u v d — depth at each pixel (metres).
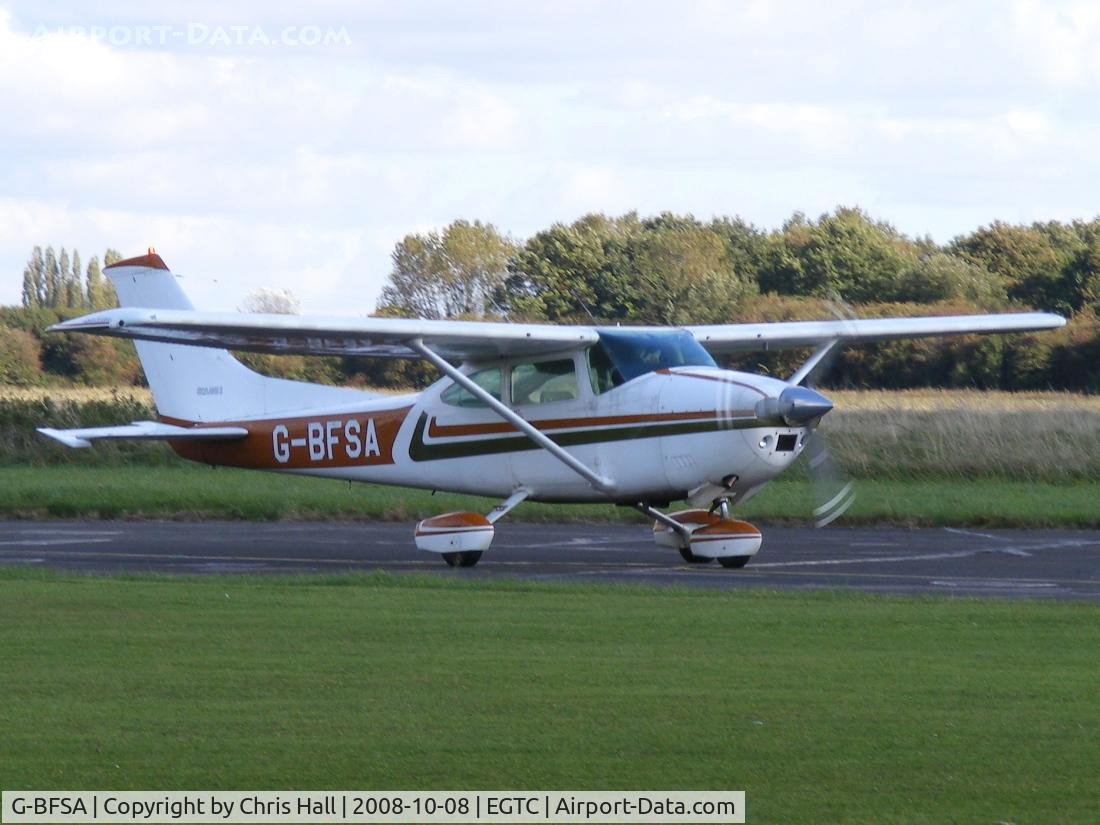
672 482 50.97
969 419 91.06
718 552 50.50
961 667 29.17
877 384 173.62
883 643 32.19
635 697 26.14
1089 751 22.52
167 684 27.25
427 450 57.41
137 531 64.81
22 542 59.59
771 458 49.78
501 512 53.50
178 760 21.97
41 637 32.66
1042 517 66.75
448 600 39.50
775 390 49.12
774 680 27.75
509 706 25.41
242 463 63.66
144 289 64.75
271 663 29.47
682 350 52.97
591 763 21.83
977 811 19.64
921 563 51.97
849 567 50.75
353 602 38.97
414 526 68.00
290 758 22.09
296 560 53.88
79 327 48.84
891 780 21.00
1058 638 32.91
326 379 177.50
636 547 58.84
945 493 76.69
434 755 22.23
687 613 36.88
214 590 41.59
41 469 93.62
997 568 50.19
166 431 62.44
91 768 21.56
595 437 52.41
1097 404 118.06
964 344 171.38
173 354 64.88
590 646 31.72
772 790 20.58
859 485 80.81
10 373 198.75
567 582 44.09
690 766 21.66
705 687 27.05
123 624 34.66
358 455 59.69
